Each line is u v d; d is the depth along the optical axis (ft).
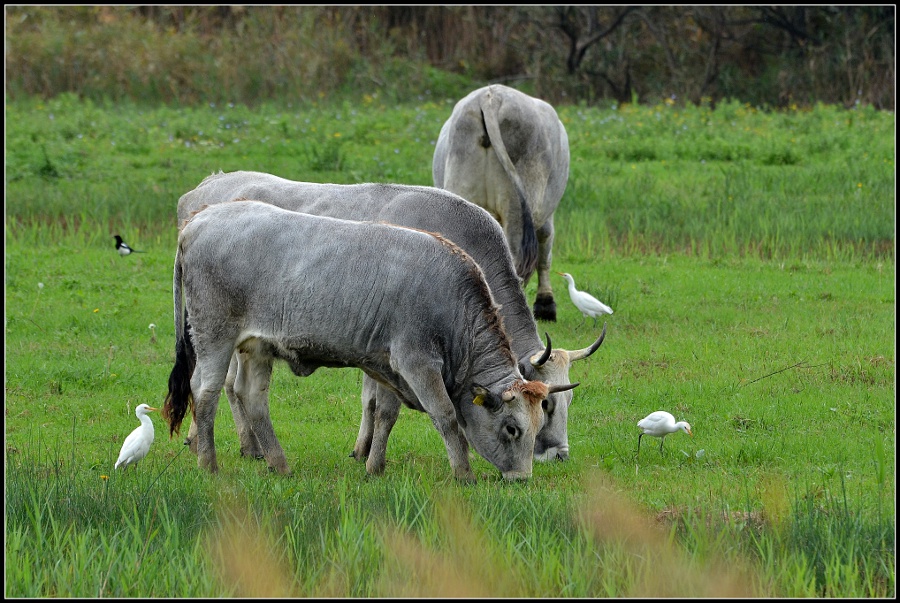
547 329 147.95
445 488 89.20
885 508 83.82
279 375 132.98
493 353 93.66
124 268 175.11
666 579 68.13
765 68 419.74
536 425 92.94
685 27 417.69
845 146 265.75
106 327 146.30
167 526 75.41
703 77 406.21
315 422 117.80
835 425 109.60
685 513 81.25
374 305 91.71
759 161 254.27
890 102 375.25
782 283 168.35
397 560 70.54
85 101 337.93
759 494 85.66
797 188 225.35
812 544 73.72
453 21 431.43
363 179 230.27
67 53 356.18
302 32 383.04
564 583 69.51
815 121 301.02
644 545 73.15
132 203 211.61
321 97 354.74
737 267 180.75
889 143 265.34
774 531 75.87
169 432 111.34
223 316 95.81
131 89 355.15
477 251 102.83
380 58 391.45
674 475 96.22
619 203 215.31
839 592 68.33
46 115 302.86
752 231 197.16
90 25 385.09
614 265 181.68
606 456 102.27
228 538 73.82
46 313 150.92
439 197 103.86
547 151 140.97
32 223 198.80
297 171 240.32
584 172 241.14
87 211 207.82
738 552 72.64
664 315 153.17
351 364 94.84
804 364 128.98
